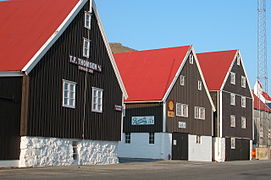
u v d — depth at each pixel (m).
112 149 31.42
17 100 23.19
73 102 27.33
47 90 24.89
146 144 40.75
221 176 21.17
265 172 25.08
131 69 46.19
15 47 24.83
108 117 31.06
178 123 42.16
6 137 22.47
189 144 43.81
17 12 28.23
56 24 26.17
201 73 46.91
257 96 71.19
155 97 40.50
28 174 19.02
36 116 24.00
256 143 67.94
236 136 53.03
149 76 43.81
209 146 47.50
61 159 26.12
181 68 43.09
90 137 28.91
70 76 27.03
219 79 51.03
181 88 43.19
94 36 29.83
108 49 31.31
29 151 23.53
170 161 37.16
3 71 22.41
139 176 19.73
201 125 46.22
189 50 44.81
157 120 40.28
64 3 28.03
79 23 28.14
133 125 41.81
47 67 24.91
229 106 51.81
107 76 31.19
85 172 21.41
